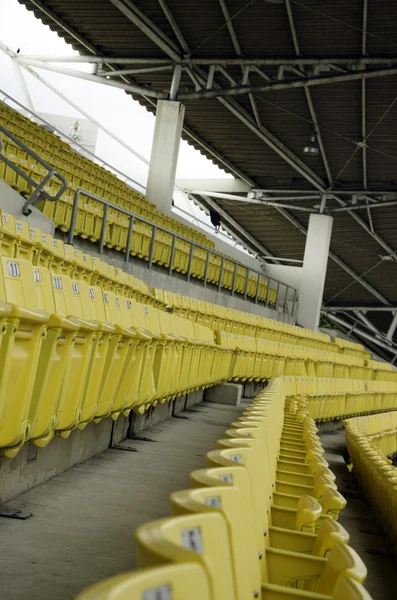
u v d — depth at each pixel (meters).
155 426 8.65
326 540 3.07
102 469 5.59
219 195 32.84
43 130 21.14
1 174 13.39
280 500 4.65
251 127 25.83
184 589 1.05
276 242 37.72
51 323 3.55
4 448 3.42
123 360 5.30
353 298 40.75
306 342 24.95
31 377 3.40
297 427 8.84
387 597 5.89
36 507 4.14
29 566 3.17
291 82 20.83
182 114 23.11
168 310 13.42
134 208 20.55
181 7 19.61
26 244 7.39
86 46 23.09
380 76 20.94
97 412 5.14
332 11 18.59
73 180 17.61
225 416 10.88
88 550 3.55
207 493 1.69
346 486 10.97
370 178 29.33
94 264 10.49
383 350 44.69
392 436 18.00
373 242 35.06
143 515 4.40
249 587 1.84
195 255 21.53
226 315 17.22
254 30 20.25
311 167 29.23
